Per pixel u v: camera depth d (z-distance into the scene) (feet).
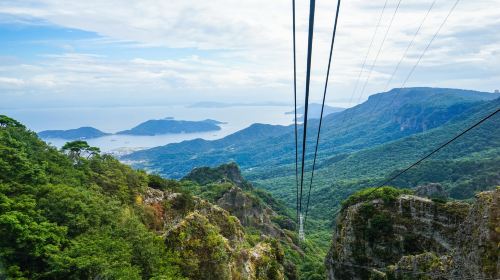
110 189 171.42
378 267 200.85
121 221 132.05
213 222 198.59
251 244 216.13
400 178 634.84
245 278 158.30
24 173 120.98
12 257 89.51
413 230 197.36
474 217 148.97
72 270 92.89
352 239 211.61
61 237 102.06
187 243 137.80
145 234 128.47
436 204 196.13
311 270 322.75
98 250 101.30
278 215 535.19
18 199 107.14
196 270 133.59
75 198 123.03
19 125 165.78
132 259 117.19
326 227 551.59
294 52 43.98
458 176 588.91
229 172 601.21
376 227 205.46
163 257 127.34
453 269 150.10
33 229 95.35
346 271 211.00
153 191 200.75
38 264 93.04
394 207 206.80
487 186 510.17
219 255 141.69
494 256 131.13
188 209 199.31
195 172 575.38
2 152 121.80
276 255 215.92
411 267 167.43
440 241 187.42
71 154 184.24
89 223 118.52
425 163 655.35
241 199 408.05
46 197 115.85
